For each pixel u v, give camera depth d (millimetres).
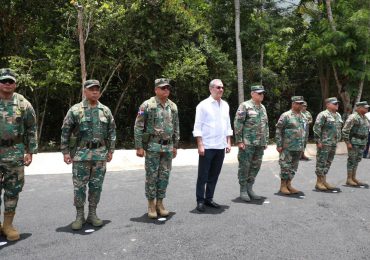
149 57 12625
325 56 15281
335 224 4832
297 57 18141
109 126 4652
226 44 16375
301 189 6805
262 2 15508
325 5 16359
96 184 4586
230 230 4547
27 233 4387
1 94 4078
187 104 15547
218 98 5398
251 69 16062
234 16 15742
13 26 12500
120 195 6211
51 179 7438
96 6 11766
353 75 14773
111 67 12539
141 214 5160
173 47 13266
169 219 4949
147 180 4934
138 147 4855
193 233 4430
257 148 5902
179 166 9195
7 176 4141
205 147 5328
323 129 6668
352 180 7184
